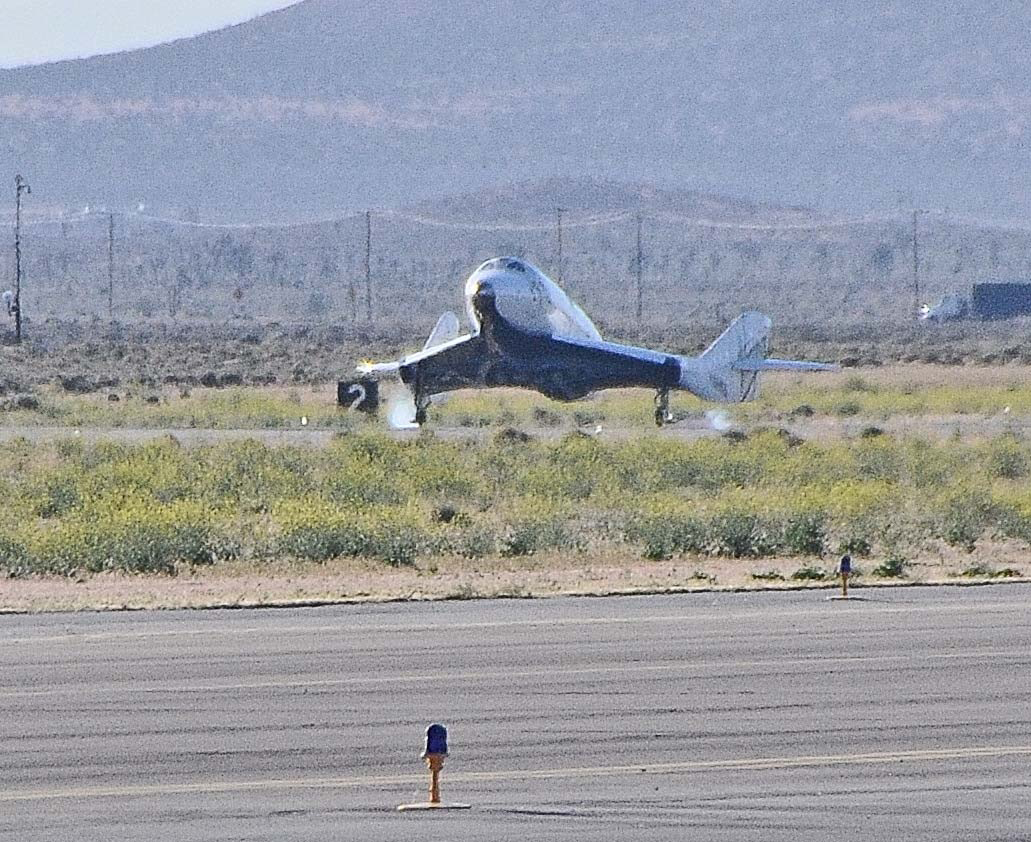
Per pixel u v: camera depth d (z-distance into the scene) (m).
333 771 76.69
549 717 85.56
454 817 70.19
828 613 114.62
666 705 87.88
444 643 103.81
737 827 68.81
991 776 75.56
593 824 69.25
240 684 92.56
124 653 100.94
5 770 76.69
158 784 74.62
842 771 76.38
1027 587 127.38
